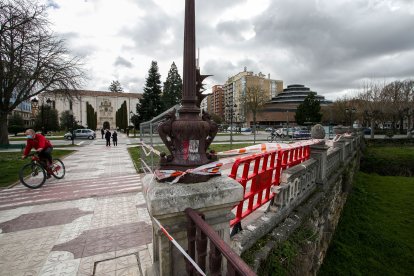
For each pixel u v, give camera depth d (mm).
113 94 83188
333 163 8047
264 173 3686
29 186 6812
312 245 4340
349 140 12578
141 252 3367
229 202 1914
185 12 1914
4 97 19797
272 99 95438
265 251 3051
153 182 1895
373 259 6602
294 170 4500
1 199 5836
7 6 16219
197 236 1575
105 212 4918
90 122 69625
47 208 5184
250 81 90375
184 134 1877
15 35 17094
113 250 3422
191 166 1877
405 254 6879
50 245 3586
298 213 4320
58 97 22828
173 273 1875
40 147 7016
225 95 109562
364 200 10938
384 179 15570
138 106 44406
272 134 30781
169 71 52688
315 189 5723
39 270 2980
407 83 37594
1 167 10477
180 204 1699
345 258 6281
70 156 14648
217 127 2098
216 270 1452
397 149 23594
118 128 71250
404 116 36906
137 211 4965
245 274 1066
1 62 16578
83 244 3605
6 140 20672
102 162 11984
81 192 6398
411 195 11914
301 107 56000
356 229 8094
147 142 7539
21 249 3480
